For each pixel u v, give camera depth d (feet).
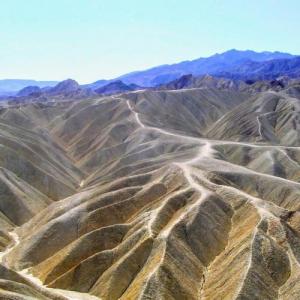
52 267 253.03
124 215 293.64
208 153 419.13
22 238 316.19
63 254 257.96
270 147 442.91
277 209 264.11
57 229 288.10
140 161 433.48
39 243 281.74
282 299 199.11
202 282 223.10
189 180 310.04
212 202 275.18
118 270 228.84
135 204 299.58
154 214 264.93
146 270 222.89
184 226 251.80
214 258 243.60
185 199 284.00
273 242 227.81
